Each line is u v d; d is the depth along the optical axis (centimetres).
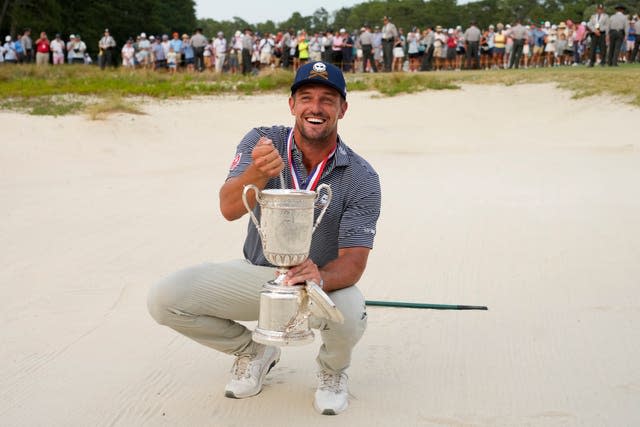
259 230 354
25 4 5247
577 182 1118
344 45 2881
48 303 583
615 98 2073
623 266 673
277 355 446
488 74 2498
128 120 1770
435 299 592
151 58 3031
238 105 2136
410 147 1744
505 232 800
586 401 415
